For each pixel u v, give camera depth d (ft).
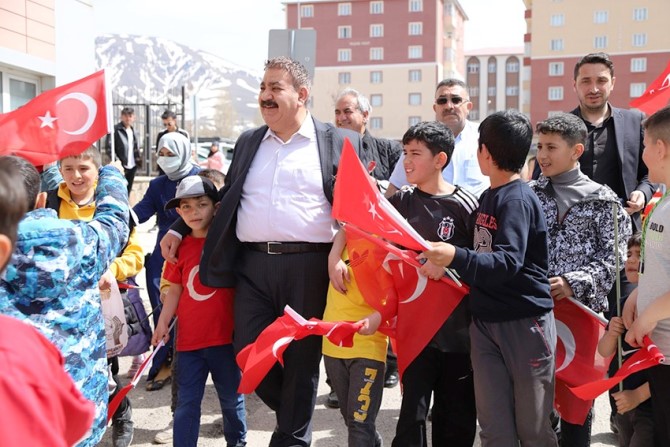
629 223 11.93
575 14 221.25
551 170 11.89
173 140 17.25
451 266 9.67
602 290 11.48
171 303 13.16
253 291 12.43
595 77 14.70
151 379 17.63
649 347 9.48
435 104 15.87
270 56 24.11
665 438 9.78
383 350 11.69
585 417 11.57
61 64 39.60
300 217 12.01
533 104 225.97
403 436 11.21
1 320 5.61
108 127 10.92
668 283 9.32
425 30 261.24
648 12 217.77
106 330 12.98
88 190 13.66
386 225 9.82
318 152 12.34
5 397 5.14
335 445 14.17
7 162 5.87
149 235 44.62
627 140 14.76
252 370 10.78
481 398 10.56
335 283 11.58
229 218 12.42
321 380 18.62
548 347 10.39
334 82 269.03
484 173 10.73
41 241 8.44
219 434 14.76
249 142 12.83
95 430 9.54
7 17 34.99
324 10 268.21
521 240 9.89
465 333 11.43
